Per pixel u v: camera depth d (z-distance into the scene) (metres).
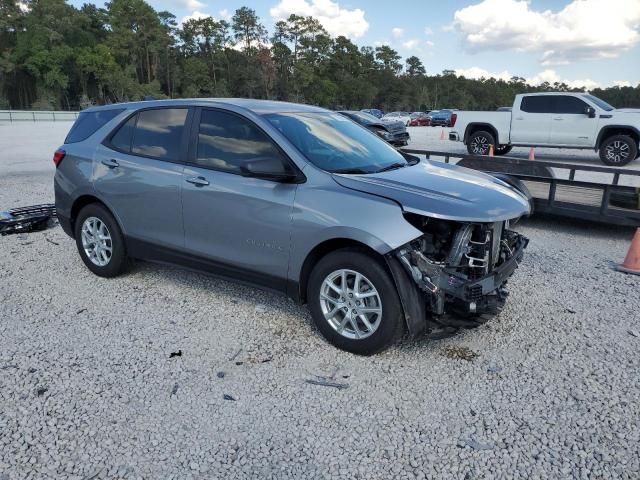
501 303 3.90
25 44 90.44
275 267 4.05
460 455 2.79
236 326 4.27
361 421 3.07
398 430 2.99
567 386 3.43
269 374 3.56
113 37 100.44
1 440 2.88
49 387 3.38
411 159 4.79
